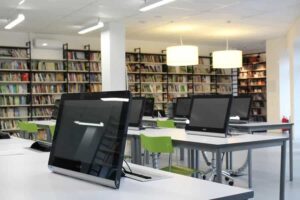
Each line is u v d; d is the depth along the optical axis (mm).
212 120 3711
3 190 1421
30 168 1874
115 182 1386
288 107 11688
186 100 6582
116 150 1418
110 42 8648
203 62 12562
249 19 8617
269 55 11859
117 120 1450
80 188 1430
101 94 1587
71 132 1708
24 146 2758
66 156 1683
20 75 9391
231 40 11742
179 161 6781
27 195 1340
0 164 1993
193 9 7531
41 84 9695
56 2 6723
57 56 9969
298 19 8688
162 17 8227
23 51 9477
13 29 9227
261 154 7449
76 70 10078
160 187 1424
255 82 14023
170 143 3490
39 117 9664
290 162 5266
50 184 1510
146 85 11219
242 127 5137
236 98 5598
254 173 5664
